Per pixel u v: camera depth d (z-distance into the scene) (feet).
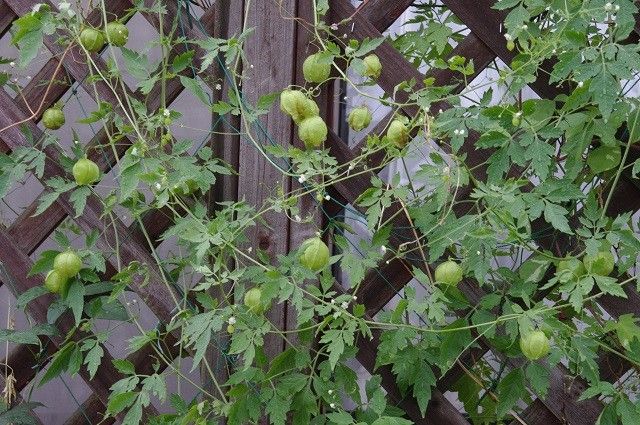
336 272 7.44
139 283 6.07
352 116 5.32
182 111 8.84
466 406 6.04
